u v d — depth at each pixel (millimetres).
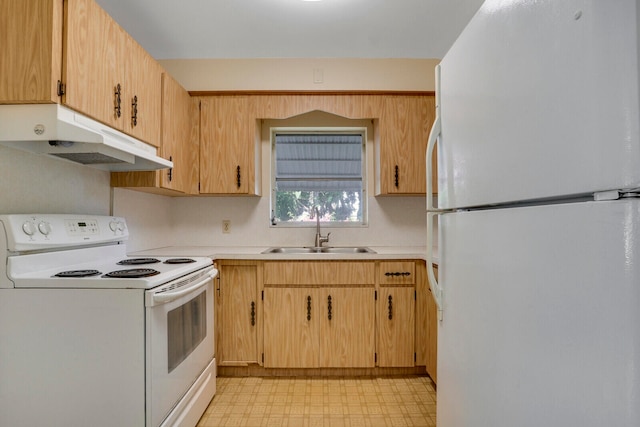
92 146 1446
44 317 1234
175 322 1441
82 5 1338
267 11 2006
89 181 1848
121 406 1226
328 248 2625
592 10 515
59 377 1229
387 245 2742
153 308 1253
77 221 1609
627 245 469
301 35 2273
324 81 2607
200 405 1711
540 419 627
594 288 517
